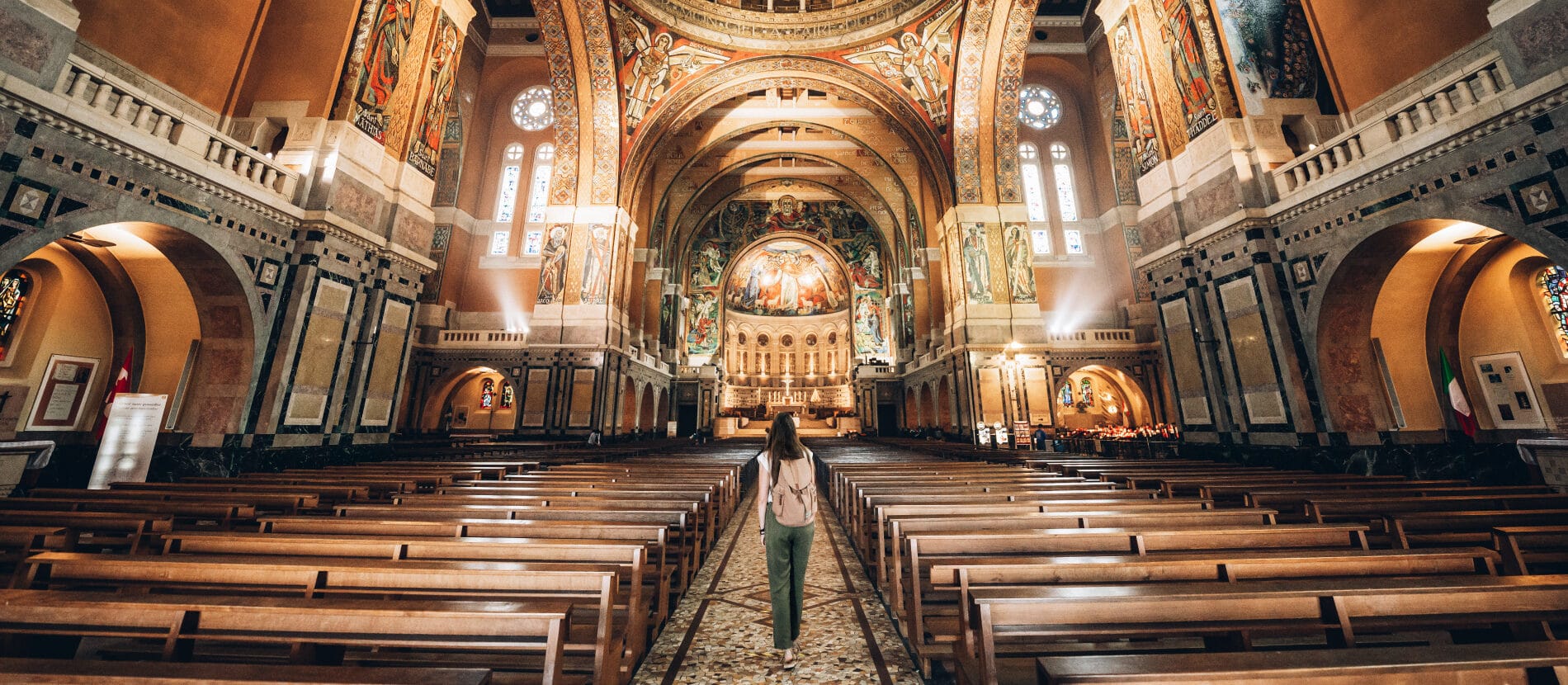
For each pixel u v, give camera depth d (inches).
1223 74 325.7
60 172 207.2
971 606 99.9
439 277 755.4
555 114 695.7
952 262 749.9
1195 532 128.1
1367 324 285.9
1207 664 58.5
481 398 877.8
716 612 178.2
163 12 286.8
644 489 218.1
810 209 1298.0
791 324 1681.8
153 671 58.1
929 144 762.8
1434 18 271.4
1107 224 817.5
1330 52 319.0
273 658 111.3
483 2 813.9
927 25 681.0
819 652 147.3
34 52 197.6
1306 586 89.0
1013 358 712.4
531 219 814.5
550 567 100.3
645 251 963.3
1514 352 284.0
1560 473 230.8
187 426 278.1
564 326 693.9
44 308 302.7
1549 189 194.5
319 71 323.9
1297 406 280.5
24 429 293.4
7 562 151.0
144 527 145.3
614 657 108.9
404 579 97.4
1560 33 190.5
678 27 685.3
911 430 1069.8
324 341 311.1
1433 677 59.1
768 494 140.3
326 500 213.3
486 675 59.6
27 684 56.9
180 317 305.1
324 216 304.2
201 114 302.5
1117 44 409.1
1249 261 305.1
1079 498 196.5
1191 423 347.9
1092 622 82.0
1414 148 232.5
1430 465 269.4
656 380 1012.5
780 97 972.6
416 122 377.1
